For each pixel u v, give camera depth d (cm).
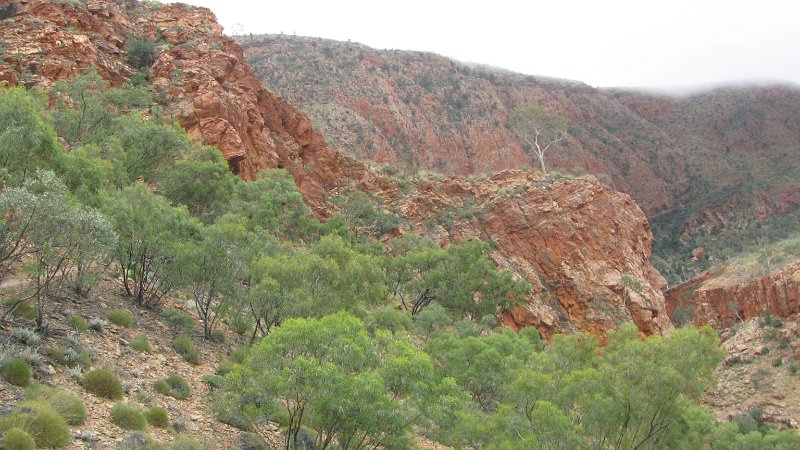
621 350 2111
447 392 1554
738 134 18862
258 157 5216
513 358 2695
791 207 15038
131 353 1808
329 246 2753
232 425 1616
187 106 4747
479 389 2641
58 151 2198
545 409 1856
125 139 3450
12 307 1580
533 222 6594
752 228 14650
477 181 7400
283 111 6284
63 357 1523
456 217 6544
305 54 14912
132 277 2550
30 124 2100
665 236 15300
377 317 2695
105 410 1400
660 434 2011
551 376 2286
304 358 1421
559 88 19325
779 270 6356
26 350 1427
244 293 2389
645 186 17100
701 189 16862
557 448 1839
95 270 2189
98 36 5009
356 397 1364
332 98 13438
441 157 14275
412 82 15875
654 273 7394
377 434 1439
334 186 6369
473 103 16325
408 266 4703
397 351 1576
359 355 1464
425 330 3753
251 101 5628
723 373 5091
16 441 1066
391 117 13912
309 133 6438
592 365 2519
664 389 1906
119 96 3825
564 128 11500
